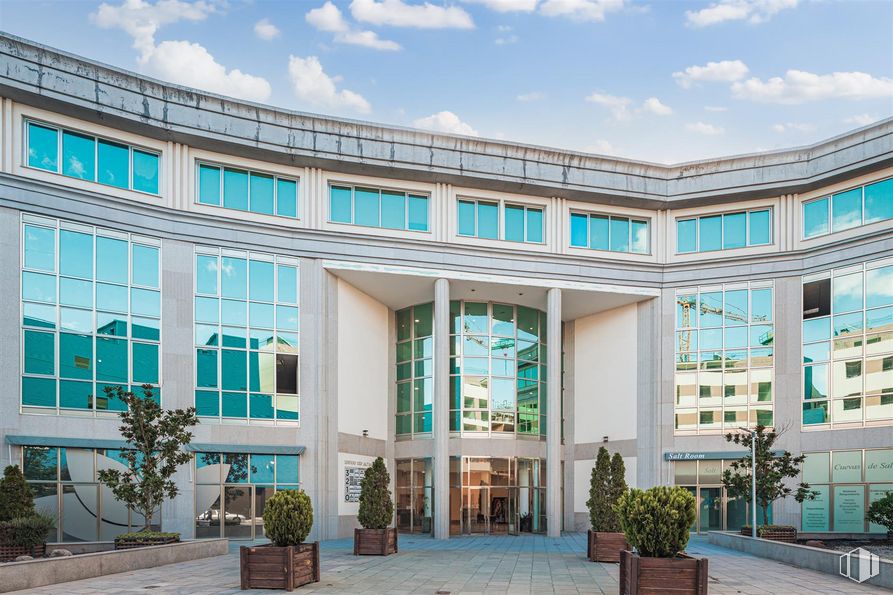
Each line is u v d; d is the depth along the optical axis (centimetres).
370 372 3403
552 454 3309
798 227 3334
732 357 3372
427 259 3206
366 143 3083
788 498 3180
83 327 2578
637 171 3441
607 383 3694
